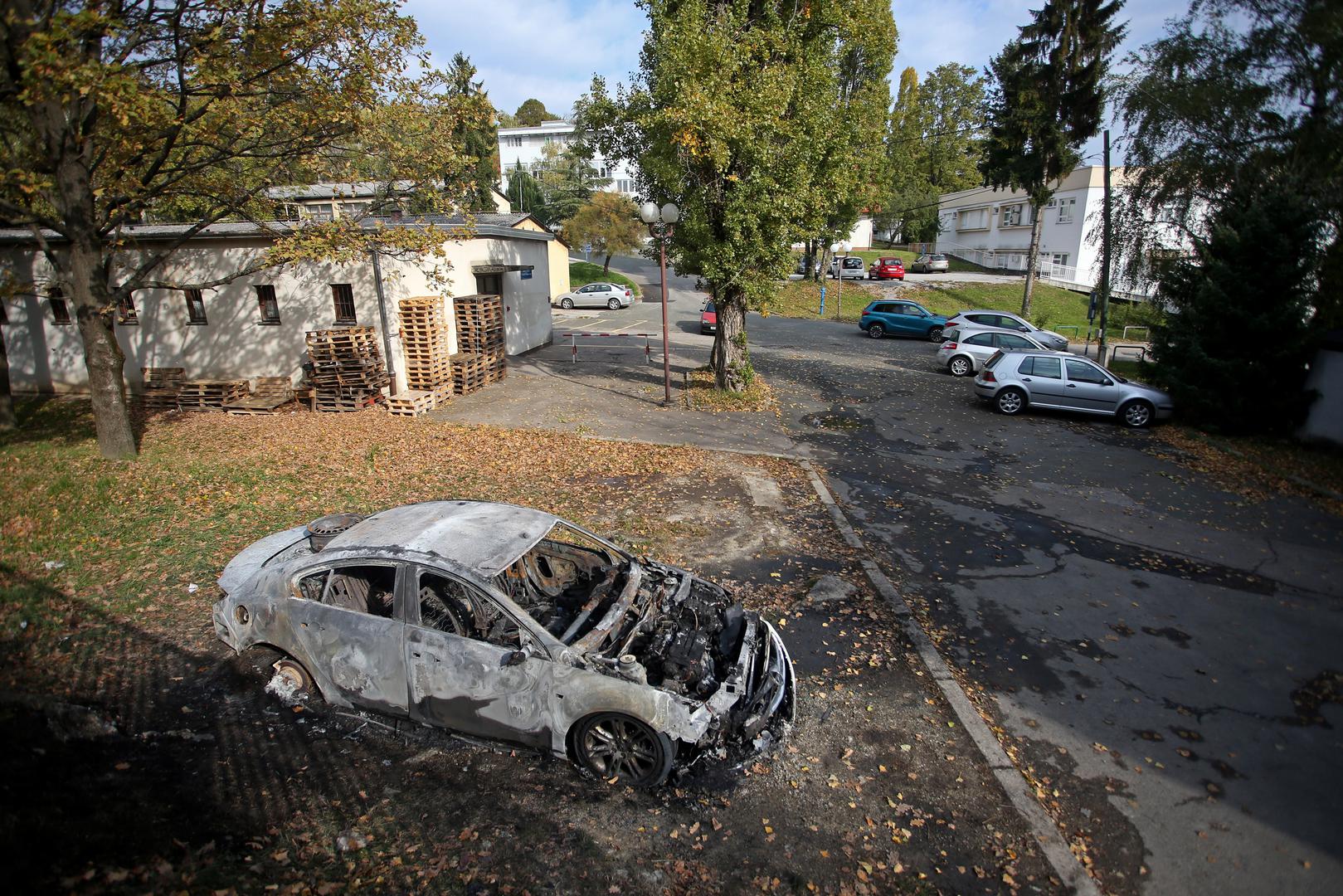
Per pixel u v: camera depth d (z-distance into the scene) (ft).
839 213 81.05
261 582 17.16
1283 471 41.42
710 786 14.76
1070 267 149.38
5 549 25.16
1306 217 46.11
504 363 62.23
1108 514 34.14
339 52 35.45
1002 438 48.08
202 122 35.58
